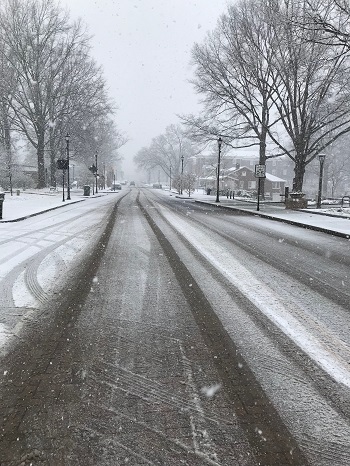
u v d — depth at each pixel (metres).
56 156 54.75
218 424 2.87
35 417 2.93
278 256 9.24
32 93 45.91
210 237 12.08
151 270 7.53
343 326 4.81
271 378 3.53
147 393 3.26
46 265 7.75
